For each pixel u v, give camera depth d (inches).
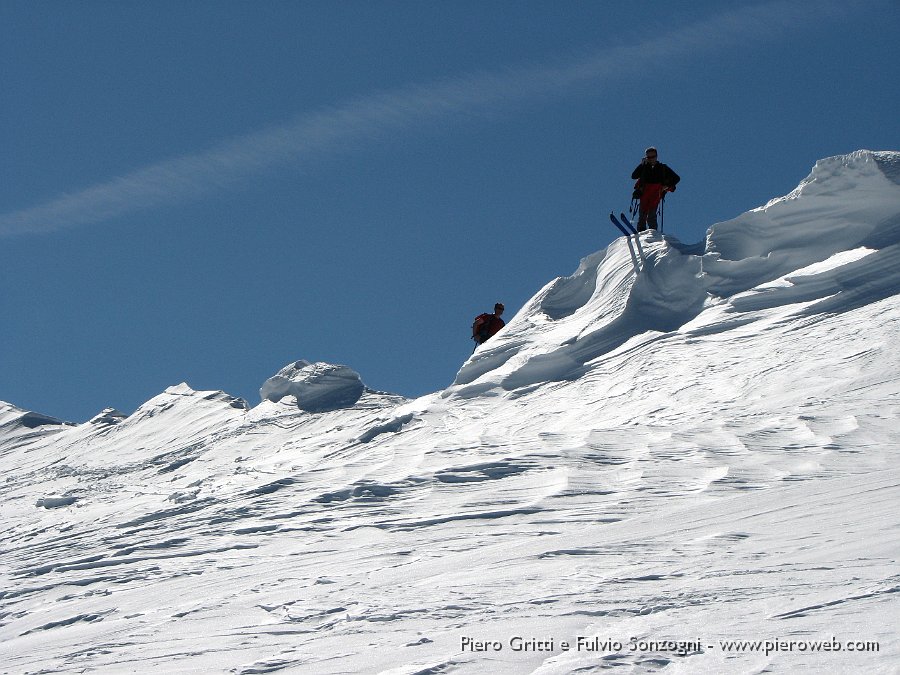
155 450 1219.9
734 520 379.2
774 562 295.6
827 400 617.3
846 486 407.8
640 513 441.7
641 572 310.7
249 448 1049.5
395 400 1131.9
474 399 895.1
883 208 884.6
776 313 839.1
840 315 793.6
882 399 594.6
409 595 330.6
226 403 1346.0
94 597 465.1
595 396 790.5
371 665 251.9
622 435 626.5
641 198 1019.9
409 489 572.1
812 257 895.7
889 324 727.1
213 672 276.7
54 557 601.9
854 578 259.4
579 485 510.9
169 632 348.5
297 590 380.5
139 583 473.7
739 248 934.4
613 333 905.5
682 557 325.1
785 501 398.0
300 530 519.5
